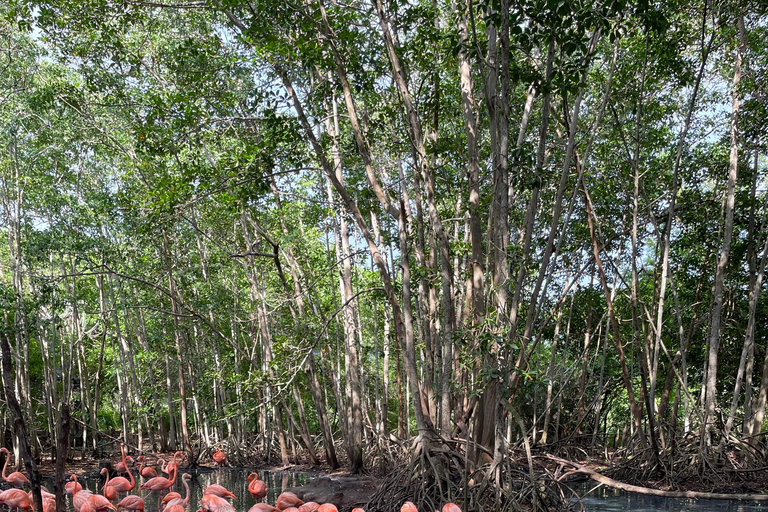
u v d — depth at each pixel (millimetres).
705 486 14906
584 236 19953
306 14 12117
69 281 26688
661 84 17547
